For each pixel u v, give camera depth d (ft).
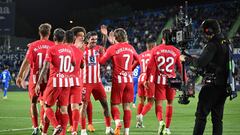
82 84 35.50
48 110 31.96
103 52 37.50
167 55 37.93
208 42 27.66
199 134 27.61
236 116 55.83
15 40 164.66
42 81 35.12
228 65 27.45
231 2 184.24
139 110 44.01
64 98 32.09
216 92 27.53
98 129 42.50
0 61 149.89
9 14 130.31
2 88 131.75
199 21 177.78
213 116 28.68
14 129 42.70
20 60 150.61
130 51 34.24
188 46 30.68
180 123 48.01
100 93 37.50
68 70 32.01
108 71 140.26
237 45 144.36
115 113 34.17
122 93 34.24
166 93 38.75
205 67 27.73
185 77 29.89
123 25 192.75
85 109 36.55
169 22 181.98
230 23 170.09
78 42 36.06
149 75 38.78
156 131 40.96
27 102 83.05
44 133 34.22
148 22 189.67
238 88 127.03
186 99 29.58
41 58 35.58
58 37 31.60
